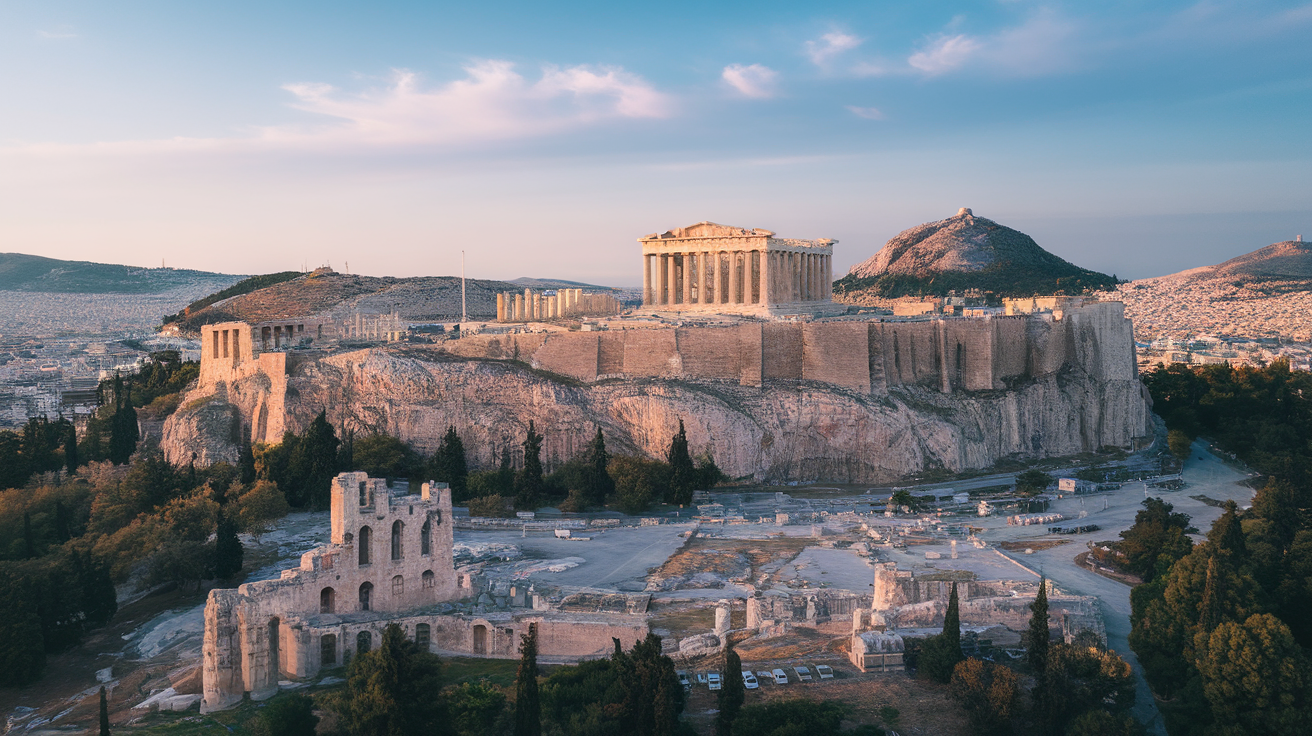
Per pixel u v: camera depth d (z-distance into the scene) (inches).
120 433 7662.4
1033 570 4667.8
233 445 7524.6
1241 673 3009.4
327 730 2972.4
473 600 4158.5
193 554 4746.6
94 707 3476.9
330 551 3811.5
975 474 7475.4
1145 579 4525.1
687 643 3681.1
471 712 2977.4
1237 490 6791.3
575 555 5221.5
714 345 7721.5
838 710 2974.9
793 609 4018.2
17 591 3964.1
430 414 7381.9
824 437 7396.7
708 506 6407.5
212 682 3314.5
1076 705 2952.8
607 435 7317.9
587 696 3073.3
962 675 3006.9
